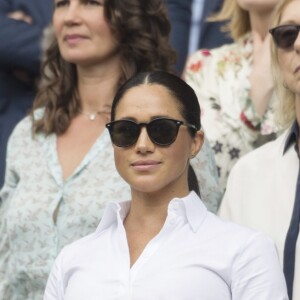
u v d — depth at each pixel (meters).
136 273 15.31
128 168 15.81
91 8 21.16
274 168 19.08
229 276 15.20
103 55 21.14
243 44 23.56
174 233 15.57
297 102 18.86
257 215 18.84
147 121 15.76
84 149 20.62
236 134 22.55
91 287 15.53
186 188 16.06
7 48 26.48
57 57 21.86
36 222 19.97
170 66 21.97
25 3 27.14
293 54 18.47
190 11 26.88
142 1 21.52
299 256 17.94
